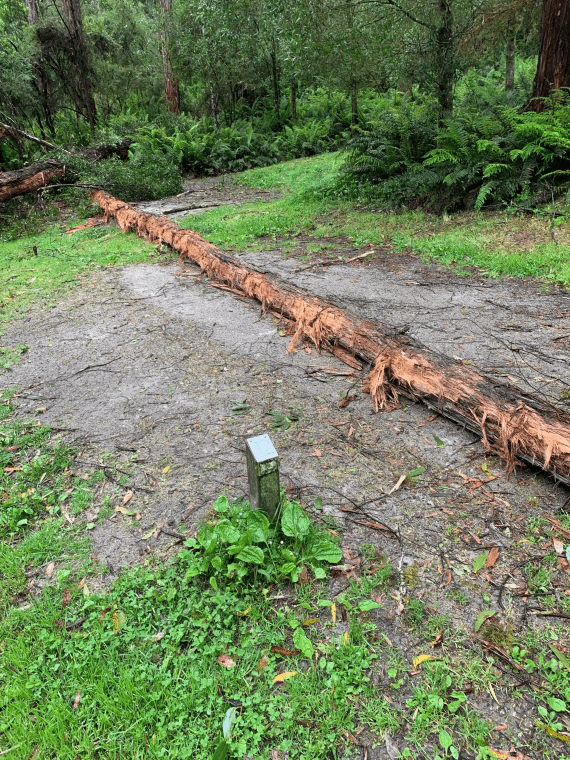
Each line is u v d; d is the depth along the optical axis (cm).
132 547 262
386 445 326
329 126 1855
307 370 424
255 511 246
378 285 604
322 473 303
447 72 974
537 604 218
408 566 239
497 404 309
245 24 1421
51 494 301
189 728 180
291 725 179
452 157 808
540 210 750
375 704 184
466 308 523
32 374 447
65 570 248
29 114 1747
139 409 383
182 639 212
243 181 1470
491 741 172
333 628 213
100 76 2016
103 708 188
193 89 2289
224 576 236
